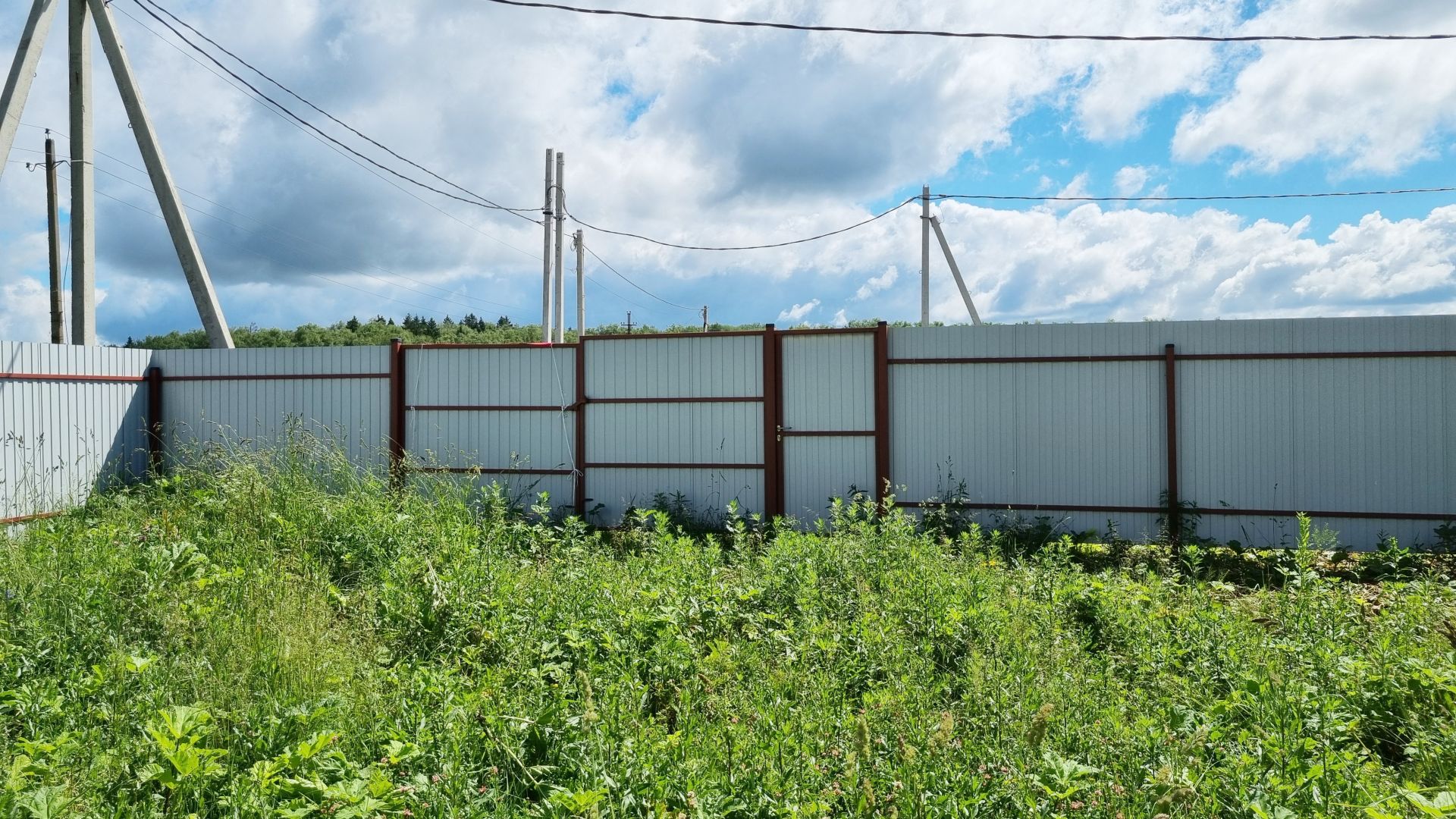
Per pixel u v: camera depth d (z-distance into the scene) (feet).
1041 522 31.35
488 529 24.22
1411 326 28.94
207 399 37.78
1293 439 29.89
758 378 34.09
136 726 11.51
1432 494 28.73
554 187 60.95
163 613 15.52
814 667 13.17
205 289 40.78
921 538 24.56
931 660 14.90
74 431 33.47
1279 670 13.62
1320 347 29.60
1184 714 11.42
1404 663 13.79
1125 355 31.09
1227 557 28.09
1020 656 14.02
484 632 14.97
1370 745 12.60
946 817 8.93
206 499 25.99
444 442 36.27
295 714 11.27
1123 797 9.29
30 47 37.14
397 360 36.32
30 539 21.36
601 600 17.12
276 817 9.02
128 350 36.47
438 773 9.86
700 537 31.78
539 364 35.70
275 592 16.72
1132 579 23.82
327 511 23.59
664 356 34.81
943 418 32.68
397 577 18.44
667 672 13.41
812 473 33.73
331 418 36.94
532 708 11.46
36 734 11.31
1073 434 31.58
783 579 19.76
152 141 40.27
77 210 39.78
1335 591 19.07
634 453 35.09
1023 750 9.99
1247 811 9.14
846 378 33.40
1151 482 30.91
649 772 9.59
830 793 9.52
